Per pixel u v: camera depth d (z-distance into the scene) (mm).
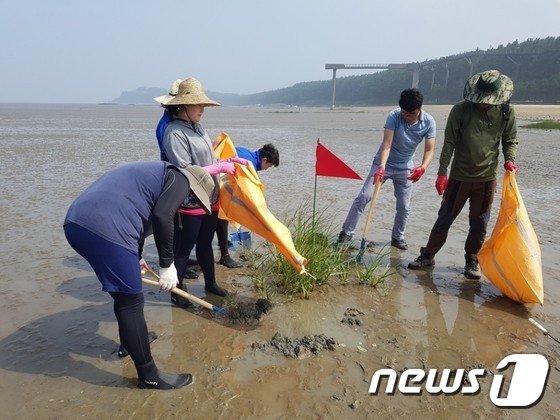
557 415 2945
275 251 5633
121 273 2885
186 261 4273
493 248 4621
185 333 3875
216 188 4266
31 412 2904
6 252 5629
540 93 85688
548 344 3766
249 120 43406
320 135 23875
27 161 12719
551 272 5137
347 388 3174
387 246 6070
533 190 9523
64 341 3727
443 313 4281
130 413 2906
